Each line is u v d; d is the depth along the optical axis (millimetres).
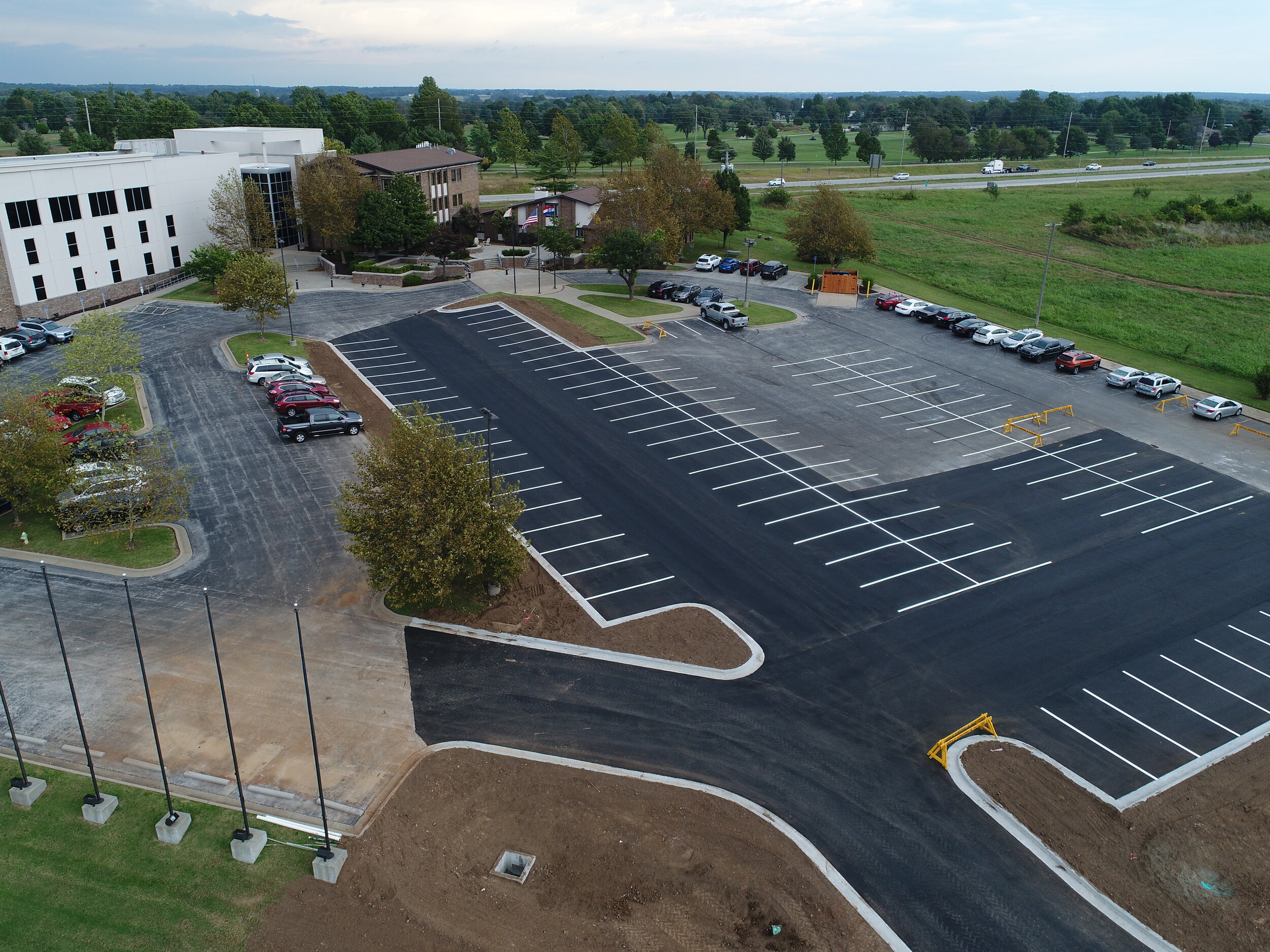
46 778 23766
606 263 73250
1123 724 26922
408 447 30656
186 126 180125
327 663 28734
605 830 22609
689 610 31969
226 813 22766
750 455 44938
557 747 25422
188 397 50031
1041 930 20219
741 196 93562
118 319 46500
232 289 58000
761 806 23562
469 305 69688
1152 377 54969
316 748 21797
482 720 26406
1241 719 27250
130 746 24969
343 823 22547
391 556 30078
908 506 40094
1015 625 31641
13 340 54406
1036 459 45500
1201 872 21906
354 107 174875
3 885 20625
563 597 32656
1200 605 33031
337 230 78688
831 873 21531
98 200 67250
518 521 37969
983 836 22766
